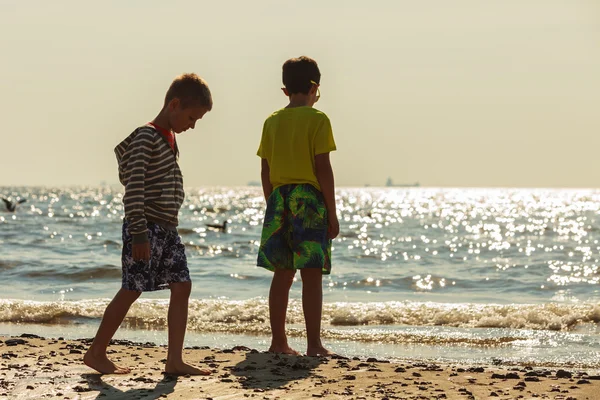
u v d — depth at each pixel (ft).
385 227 134.72
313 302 17.31
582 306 27.99
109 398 11.84
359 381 13.67
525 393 12.79
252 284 42.75
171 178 13.43
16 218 138.41
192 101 13.38
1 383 12.87
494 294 39.01
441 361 18.80
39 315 27.09
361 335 23.53
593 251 79.25
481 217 179.42
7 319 26.71
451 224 146.10
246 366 14.89
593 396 12.57
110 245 76.18
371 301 35.22
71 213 168.66
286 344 17.74
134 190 12.88
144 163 13.02
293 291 35.78
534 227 132.05
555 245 89.25
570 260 67.05
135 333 23.82
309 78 17.17
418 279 46.75
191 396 12.04
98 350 13.85
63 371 13.99
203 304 29.32
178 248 13.66
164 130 13.50
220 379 13.48
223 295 36.91
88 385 12.76
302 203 16.57
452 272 53.26
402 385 13.38
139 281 13.20
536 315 26.66
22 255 60.75
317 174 16.70
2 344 17.62
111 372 13.83
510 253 76.89
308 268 17.13
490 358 19.40
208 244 86.74
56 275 44.96
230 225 136.87
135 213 12.85
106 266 47.98
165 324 25.75
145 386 12.74
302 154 16.60
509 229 126.62
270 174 17.21
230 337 23.22
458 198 419.95
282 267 16.97
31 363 14.93
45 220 131.75
